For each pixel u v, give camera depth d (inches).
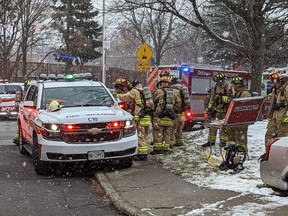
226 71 751.7
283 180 252.2
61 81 443.2
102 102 408.8
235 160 344.8
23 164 419.5
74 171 386.0
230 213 244.2
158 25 1387.8
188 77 692.1
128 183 323.6
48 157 350.6
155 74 752.3
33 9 1204.5
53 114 366.6
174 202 270.2
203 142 479.2
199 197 279.3
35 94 431.5
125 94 412.8
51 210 272.7
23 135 465.4
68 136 350.9
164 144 438.9
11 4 1162.6
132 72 1552.7
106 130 357.1
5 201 291.3
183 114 470.9
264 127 561.6
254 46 615.2
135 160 409.4
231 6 557.3
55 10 1421.0
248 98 345.7
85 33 1603.1
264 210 247.3
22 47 1269.7
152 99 429.4
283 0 550.0
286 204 257.6
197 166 368.2
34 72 1384.1
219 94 443.8
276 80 358.3
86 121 353.4
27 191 317.7
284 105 354.3
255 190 289.0
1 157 459.8
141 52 686.5
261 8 584.1
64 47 1498.5
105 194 307.4
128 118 370.0
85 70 1448.1
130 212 256.2
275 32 615.8
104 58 1331.2
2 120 927.7
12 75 1282.0
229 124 351.3
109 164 382.6
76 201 293.4
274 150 259.0
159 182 324.2
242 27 821.2
